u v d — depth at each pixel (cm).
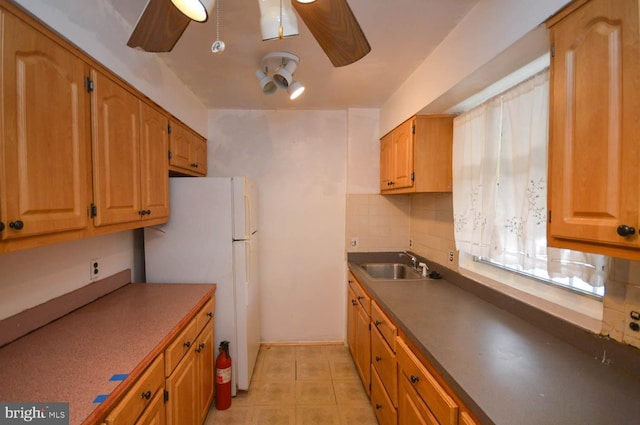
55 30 95
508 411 79
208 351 185
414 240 270
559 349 113
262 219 279
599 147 75
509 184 144
